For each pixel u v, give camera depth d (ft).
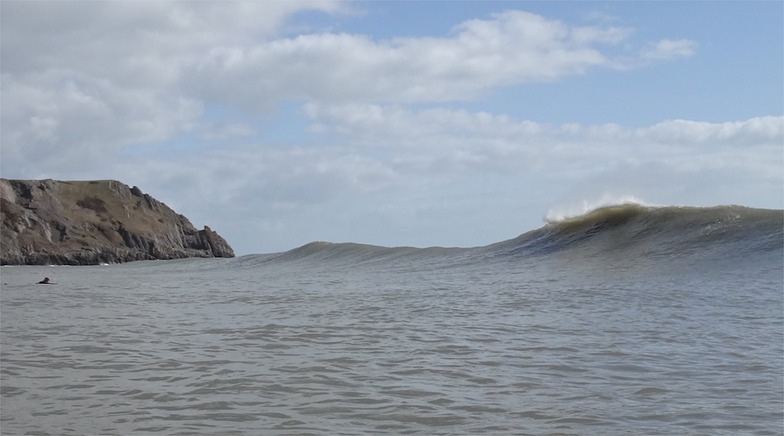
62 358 37.29
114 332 47.55
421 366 33.91
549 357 35.65
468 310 56.13
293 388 29.55
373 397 27.99
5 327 51.19
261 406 26.76
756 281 64.28
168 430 23.82
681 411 25.68
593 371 32.32
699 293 59.26
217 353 38.32
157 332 47.32
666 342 38.93
